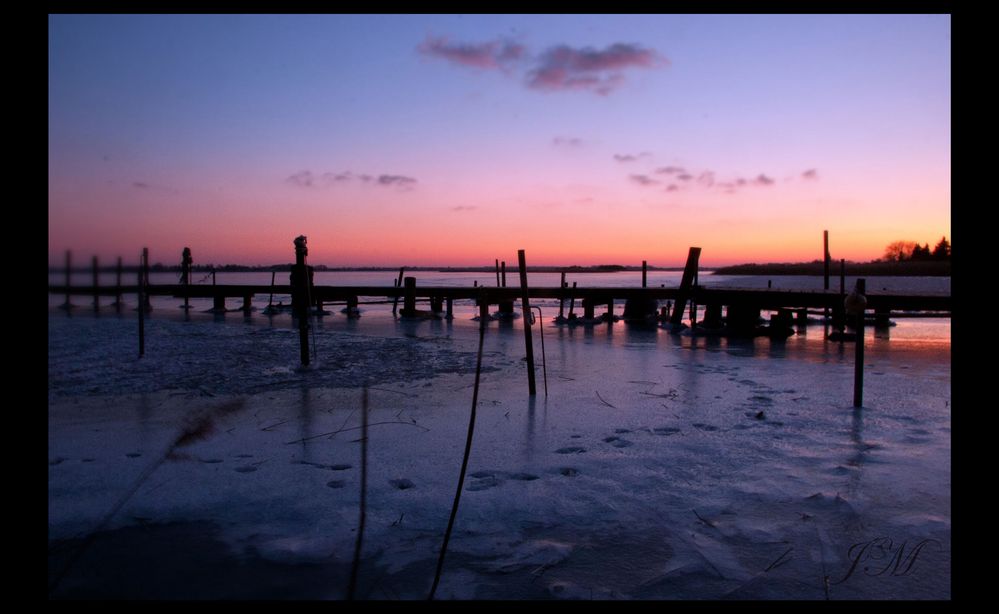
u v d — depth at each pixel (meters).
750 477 4.28
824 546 3.25
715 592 2.82
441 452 4.90
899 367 9.30
